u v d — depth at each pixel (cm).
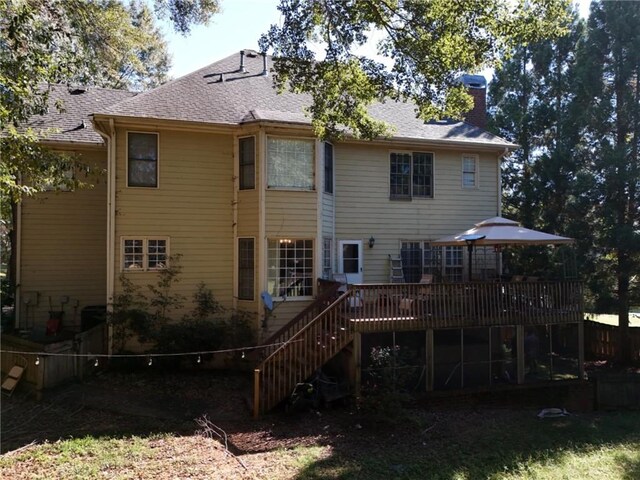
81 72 1077
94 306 1462
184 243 1359
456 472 739
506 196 2094
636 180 1548
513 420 1045
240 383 1194
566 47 1930
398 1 897
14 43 743
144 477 671
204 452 774
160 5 1485
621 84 1616
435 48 905
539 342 1312
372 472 726
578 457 827
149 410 976
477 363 1217
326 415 1009
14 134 750
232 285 1398
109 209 1293
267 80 1673
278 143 1369
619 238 1538
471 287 1205
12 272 1506
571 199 1734
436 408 1118
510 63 2084
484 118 1864
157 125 1306
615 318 2367
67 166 920
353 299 1108
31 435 814
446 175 1647
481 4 845
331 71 990
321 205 1400
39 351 1046
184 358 1242
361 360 1105
